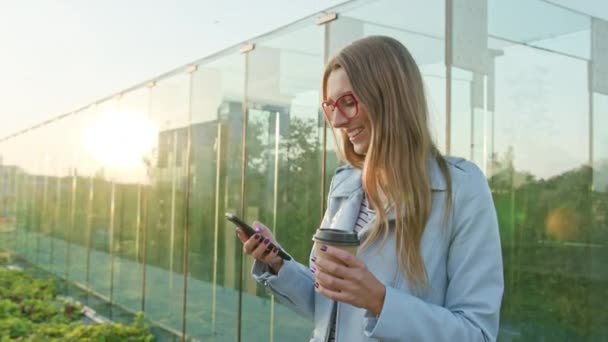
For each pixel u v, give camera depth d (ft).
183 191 22.47
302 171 15.40
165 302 23.66
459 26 11.37
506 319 11.20
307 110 15.28
